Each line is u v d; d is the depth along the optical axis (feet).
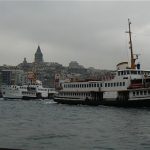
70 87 389.19
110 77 337.31
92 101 354.74
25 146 118.62
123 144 123.85
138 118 221.46
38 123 196.13
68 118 230.68
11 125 182.91
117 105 324.39
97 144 123.65
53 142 127.03
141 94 302.45
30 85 629.10
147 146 120.26
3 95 629.92
